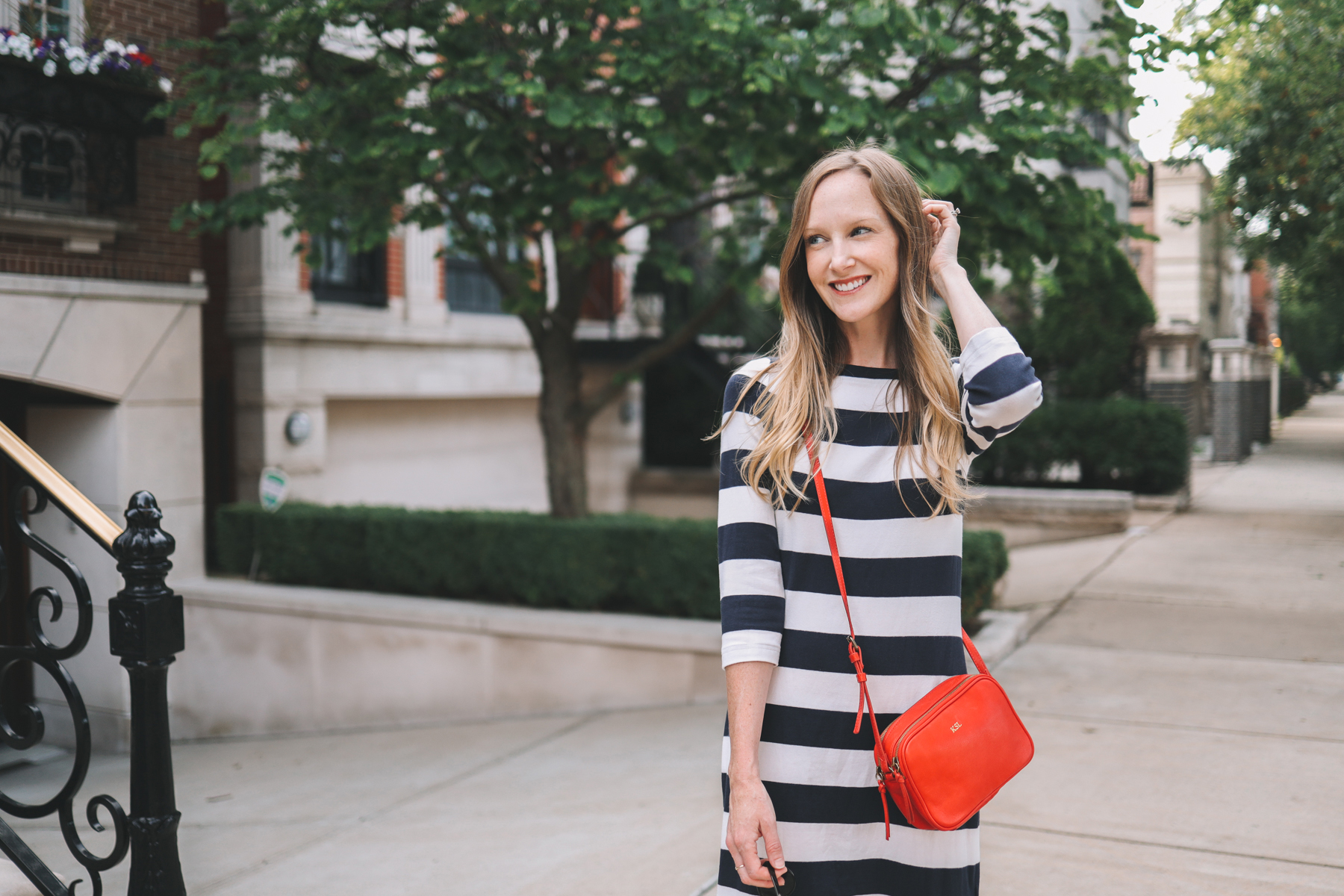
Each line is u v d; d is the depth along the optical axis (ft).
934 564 5.21
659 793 14.56
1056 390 38.86
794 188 19.49
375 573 23.63
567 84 18.01
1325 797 12.22
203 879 12.62
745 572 5.11
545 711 20.79
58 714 24.39
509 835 13.34
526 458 43.09
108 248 23.88
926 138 16.55
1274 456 51.06
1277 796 12.28
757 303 41.63
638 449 47.42
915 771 4.83
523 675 20.97
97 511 7.86
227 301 30.07
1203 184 68.03
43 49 20.90
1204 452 50.72
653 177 21.95
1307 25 25.94
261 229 29.32
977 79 18.45
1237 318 88.63
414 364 35.60
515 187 19.25
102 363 23.34
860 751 5.09
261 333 29.40
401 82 18.63
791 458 5.11
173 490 25.03
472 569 22.48
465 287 39.29
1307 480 42.22
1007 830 11.55
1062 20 17.70
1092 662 18.16
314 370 31.50
